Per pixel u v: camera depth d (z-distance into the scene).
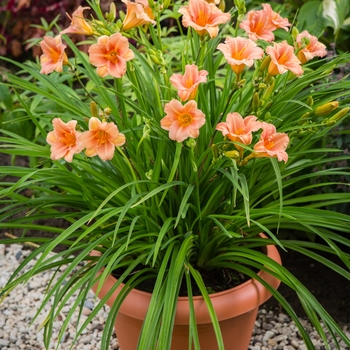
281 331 2.26
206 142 1.84
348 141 2.23
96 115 1.71
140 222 1.86
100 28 1.78
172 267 1.73
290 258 2.53
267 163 1.90
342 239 1.83
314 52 1.82
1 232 2.74
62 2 3.64
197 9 1.71
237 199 1.90
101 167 1.90
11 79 1.87
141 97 1.85
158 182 1.78
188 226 1.87
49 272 2.50
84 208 1.91
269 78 1.74
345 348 2.20
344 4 2.75
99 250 1.88
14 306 2.37
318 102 1.89
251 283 1.82
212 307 1.70
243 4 1.75
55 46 1.75
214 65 1.92
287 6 3.02
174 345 1.86
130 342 1.92
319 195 1.87
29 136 2.83
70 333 2.26
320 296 2.38
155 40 1.87
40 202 1.88
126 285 1.79
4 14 3.88
